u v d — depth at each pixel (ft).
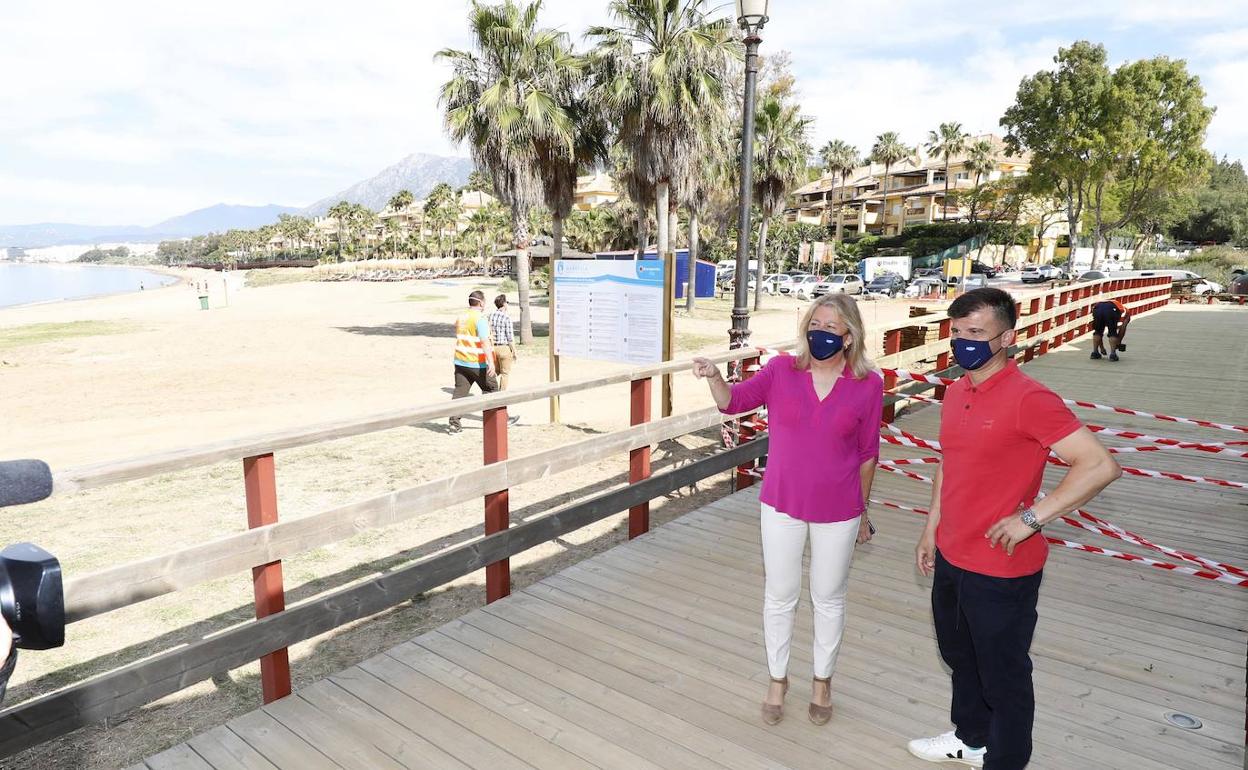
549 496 23.17
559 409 36.78
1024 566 7.31
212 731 9.61
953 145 252.62
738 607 13.17
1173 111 159.02
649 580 14.32
